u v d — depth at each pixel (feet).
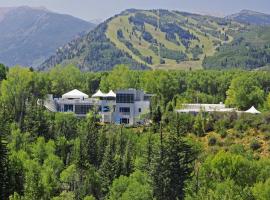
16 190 240.94
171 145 227.61
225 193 205.46
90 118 391.24
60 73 624.18
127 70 638.94
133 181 256.11
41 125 365.81
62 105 483.92
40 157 318.65
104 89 604.49
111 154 313.94
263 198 217.97
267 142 303.27
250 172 250.16
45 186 256.93
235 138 315.17
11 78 503.20
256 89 578.66
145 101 483.92
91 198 255.09
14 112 391.86
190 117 350.02
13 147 317.22
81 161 310.65
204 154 289.33
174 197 221.05
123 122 474.49
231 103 566.36
